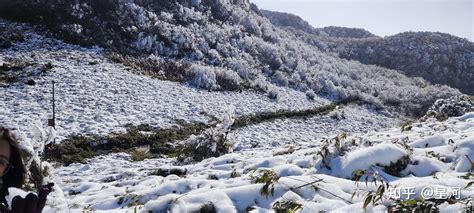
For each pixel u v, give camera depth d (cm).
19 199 189
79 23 3678
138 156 1564
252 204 391
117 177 691
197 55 4147
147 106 2386
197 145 1100
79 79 2573
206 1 6425
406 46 12675
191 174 627
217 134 1117
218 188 443
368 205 348
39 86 2325
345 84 5950
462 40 13738
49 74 2550
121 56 3381
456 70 11469
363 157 478
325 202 371
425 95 6612
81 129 1786
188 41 4281
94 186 599
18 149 206
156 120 2169
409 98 6275
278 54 5641
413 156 492
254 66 4769
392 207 330
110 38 3681
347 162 484
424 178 422
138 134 1875
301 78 5281
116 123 1973
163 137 1930
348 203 377
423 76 11119
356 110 4525
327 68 6694
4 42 2955
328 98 4791
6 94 2128
